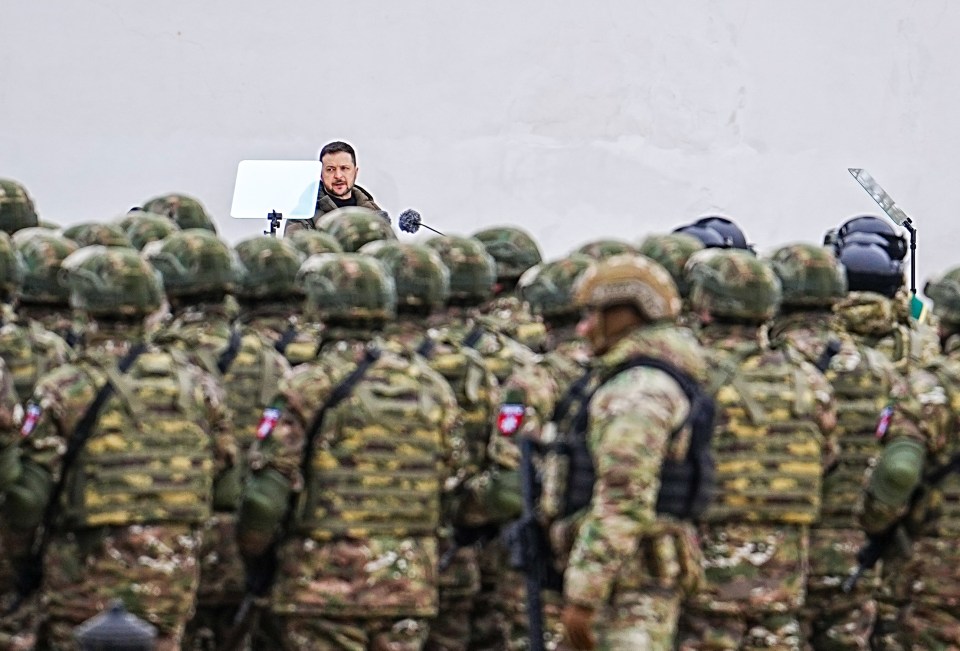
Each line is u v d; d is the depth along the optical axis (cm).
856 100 4628
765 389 2109
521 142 4531
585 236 4550
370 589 2027
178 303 2233
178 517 2006
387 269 2152
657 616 1734
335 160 3369
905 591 2262
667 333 1733
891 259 2688
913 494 2239
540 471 1798
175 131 4478
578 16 4525
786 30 4597
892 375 2397
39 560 2016
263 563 2062
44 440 1966
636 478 1667
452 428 2094
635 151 4556
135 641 1457
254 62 4484
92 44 4469
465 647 2308
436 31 4516
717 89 4575
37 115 4459
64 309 2275
